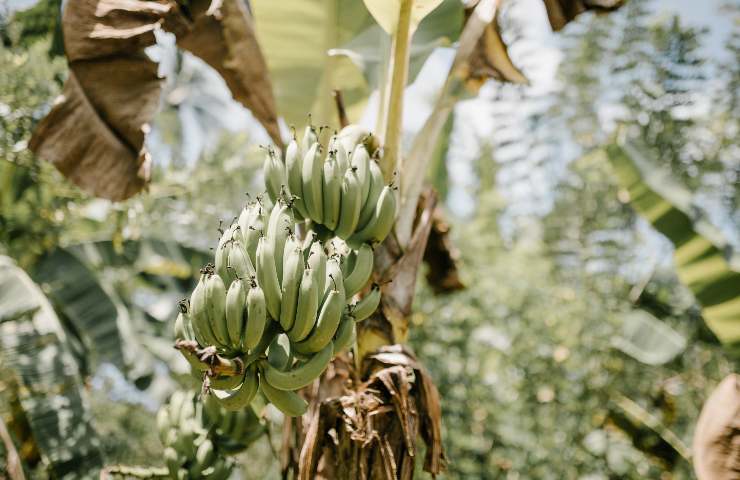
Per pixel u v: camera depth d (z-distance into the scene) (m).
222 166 6.96
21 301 4.48
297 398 2.17
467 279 6.77
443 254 4.77
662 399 6.26
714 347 6.22
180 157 6.85
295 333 2.11
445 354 6.45
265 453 8.79
